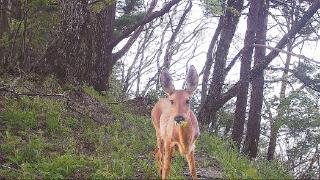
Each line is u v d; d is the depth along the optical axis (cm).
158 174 820
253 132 1673
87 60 1518
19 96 1161
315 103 1722
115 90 2228
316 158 973
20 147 881
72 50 1434
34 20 1494
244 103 1609
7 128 966
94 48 1537
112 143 1013
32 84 1302
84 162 827
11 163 808
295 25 1570
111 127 1176
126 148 991
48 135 1008
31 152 838
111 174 775
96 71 1576
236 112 1611
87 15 1454
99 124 1177
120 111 1428
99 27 1579
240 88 1606
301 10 1777
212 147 1150
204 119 1644
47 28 1515
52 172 766
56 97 1263
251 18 1588
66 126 1086
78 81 1483
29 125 1020
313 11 1562
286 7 1822
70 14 1417
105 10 1596
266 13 1822
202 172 892
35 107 1131
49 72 1403
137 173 829
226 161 973
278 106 1709
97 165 826
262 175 873
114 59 2012
